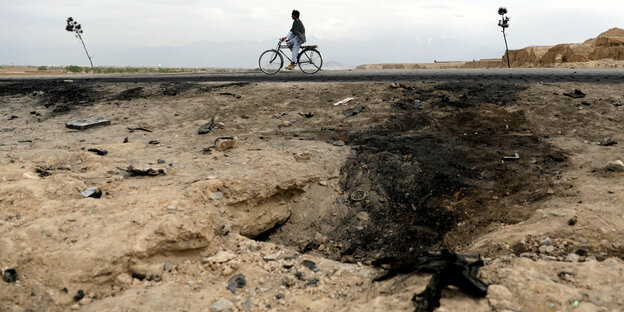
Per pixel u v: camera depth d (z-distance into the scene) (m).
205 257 4.13
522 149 6.43
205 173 5.57
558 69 13.71
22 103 10.66
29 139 7.57
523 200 5.13
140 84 12.23
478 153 6.44
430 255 3.64
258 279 3.74
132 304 3.19
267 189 5.48
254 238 5.59
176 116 8.99
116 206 4.33
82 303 3.22
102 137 7.66
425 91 9.40
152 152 6.63
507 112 7.76
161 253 3.88
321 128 7.96
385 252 4.92
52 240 3.64
